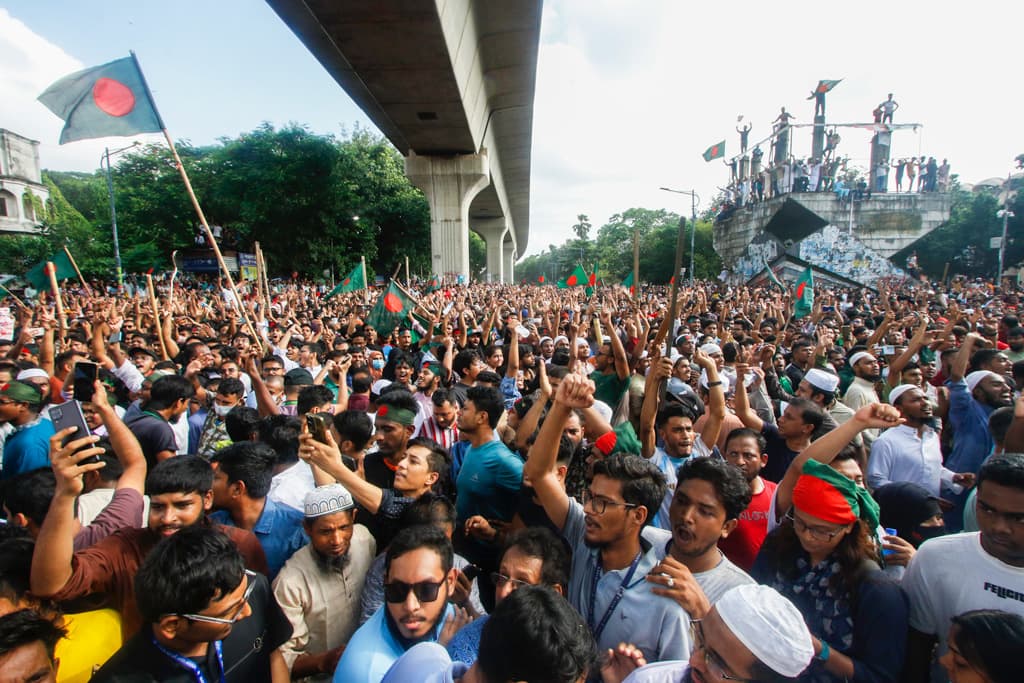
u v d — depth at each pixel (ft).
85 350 20.35
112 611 7.57
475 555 11.12
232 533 8.74
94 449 7.13
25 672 5.53
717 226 144.36
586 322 28.02
